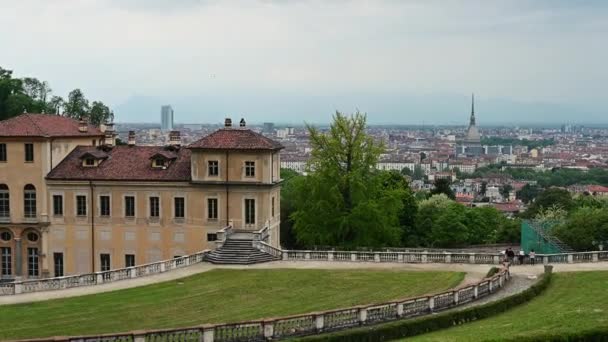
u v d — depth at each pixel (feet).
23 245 274.36
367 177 295.89
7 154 271.49
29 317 161.17
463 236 402.72
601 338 121.70
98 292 188.75
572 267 212.23
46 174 270.26
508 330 128.98
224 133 266.98
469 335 124.77
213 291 188.65
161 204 266.36
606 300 162.30
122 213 268.41
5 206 273.54
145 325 153.79
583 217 335.26
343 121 292.61
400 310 149.48
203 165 261.85
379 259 231.09
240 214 261.24
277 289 190.08
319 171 290.35
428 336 131.34
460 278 199.93
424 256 228.84
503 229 447.01
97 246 270.26
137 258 268.82
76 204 270.46
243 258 230.89
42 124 275.59
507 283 188.55
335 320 140.46
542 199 540.93
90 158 273.95
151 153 281.13
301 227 291.99
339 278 202.80
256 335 131.85
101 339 123.44
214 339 128.67
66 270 272.10
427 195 565.12
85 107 542.57
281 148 276.21
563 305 158.71
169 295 184.24
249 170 260.62
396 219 305.73
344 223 280.92
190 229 264.93
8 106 428.97
